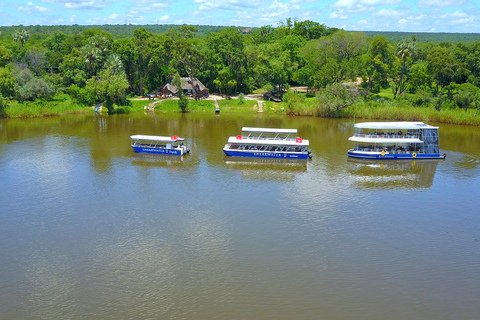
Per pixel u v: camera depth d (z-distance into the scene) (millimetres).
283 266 45781
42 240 50750
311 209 60656
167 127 114500
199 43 192250
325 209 60750
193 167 79250
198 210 59562
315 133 111000
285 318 37625
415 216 58938
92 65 147125
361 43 164625
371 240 51875
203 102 147625
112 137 101250
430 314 38625
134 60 152875
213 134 106562
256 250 49000
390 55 158000
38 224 54750
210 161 83312
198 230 53625
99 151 88500
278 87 169500
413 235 53406
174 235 52281
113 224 54969
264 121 126500
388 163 84188
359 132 91938
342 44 164875
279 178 73875
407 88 160500
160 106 143625
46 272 44344
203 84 166125
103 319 37375
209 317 37625
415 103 140375
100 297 40375
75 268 45125
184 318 37500
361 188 69562
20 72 139625
